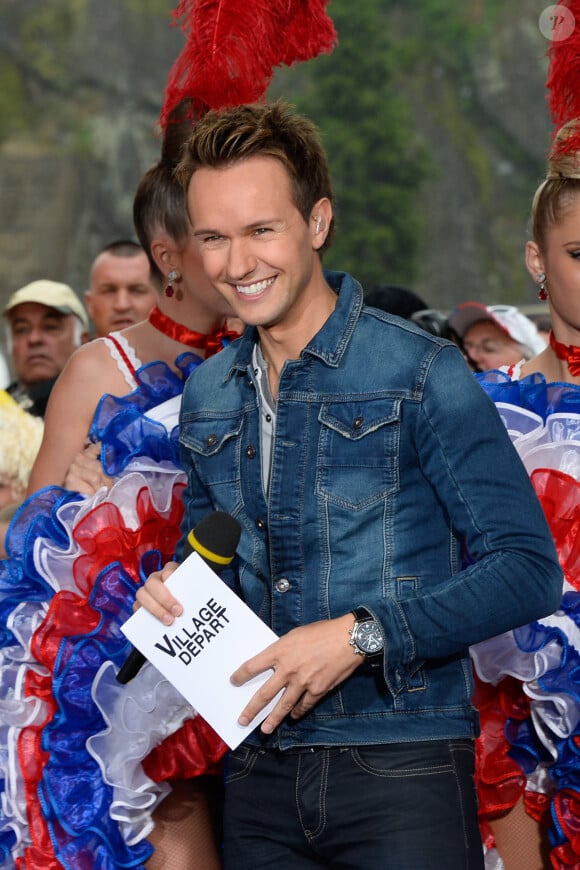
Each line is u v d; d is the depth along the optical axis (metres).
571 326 4.71
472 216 75.25
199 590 3.77
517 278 74.75
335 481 3.68
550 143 4.63
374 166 70.50
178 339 5.13
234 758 3.97
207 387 4.06
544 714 4.51
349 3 70.62
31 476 5.09
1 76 75.19
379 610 3.52
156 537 4.73
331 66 70.75
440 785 3.64
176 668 3.75
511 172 76.56
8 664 4.66
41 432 5.82
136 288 8.57
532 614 3.51
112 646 4.54
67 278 72.75
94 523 4.63
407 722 3.68
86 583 4.58
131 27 75.62
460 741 3.72
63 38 75.25
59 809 4.47
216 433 3.96
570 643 4.46
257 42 4.77
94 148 74.19
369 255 70.12
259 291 3.66
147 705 4.48
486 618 3.48
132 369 5.06
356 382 3.69
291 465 3.72
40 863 4.53
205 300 5.09
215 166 3.62
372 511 3.65
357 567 3.65
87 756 4.55
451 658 3.75
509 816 4.82
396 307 7.89
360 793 3.65
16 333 9.08
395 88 77.06
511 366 5.00
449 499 3.59
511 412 4.70
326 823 3.69
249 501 3.88
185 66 4.94
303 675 3.52
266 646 3.70
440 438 3.58
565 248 4.52
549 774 4.62
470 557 4.28
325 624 3.54
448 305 74.12
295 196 3.65
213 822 4.93
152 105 75.62
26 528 4.70
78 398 5.03
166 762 4.58
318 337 3.74
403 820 3.60
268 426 3.87
